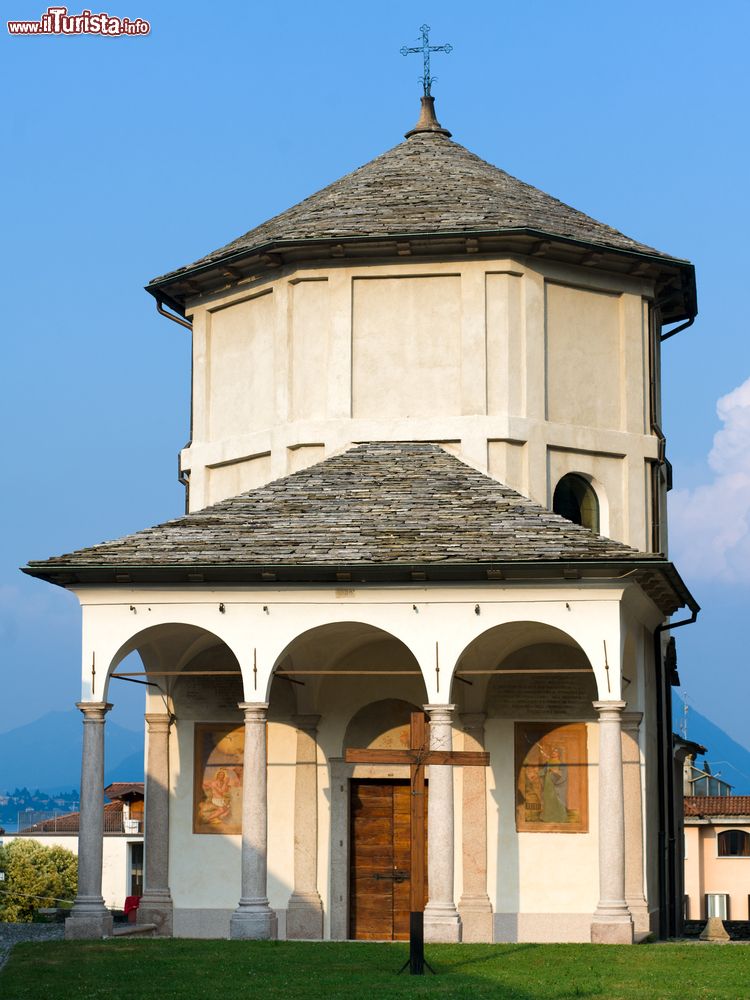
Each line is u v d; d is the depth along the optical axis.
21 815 103.06
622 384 39.53
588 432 38.59
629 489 39.06
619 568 31.36
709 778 88.88
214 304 40.94
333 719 37.06
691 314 43.25
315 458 38.16
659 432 40.44
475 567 31.53
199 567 32.25
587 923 35.09
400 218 38.28
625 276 39.75
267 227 40.66
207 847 37.19
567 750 35.75
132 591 33.03
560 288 38.91
